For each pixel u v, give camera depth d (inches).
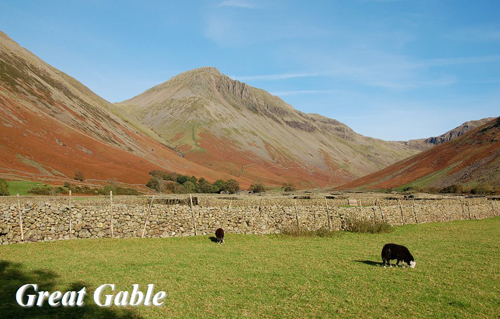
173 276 605.3
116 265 661.9
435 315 455.2
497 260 766.5
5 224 828.6
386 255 702.5
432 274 645.9
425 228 1350.9
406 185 5506.9
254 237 1061.1
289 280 597.3
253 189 6254.9
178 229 1031.6
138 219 991.6
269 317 441.7
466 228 1365.7
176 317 435.8
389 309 472.4
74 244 841.5
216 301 492.7
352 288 558.9
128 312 445.4
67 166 4389.8
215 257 764.6
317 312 459.2
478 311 470.6
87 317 422.6
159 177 4926.2
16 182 2866.6
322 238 1071.0
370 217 1327.5
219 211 1104.2
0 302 440.8
